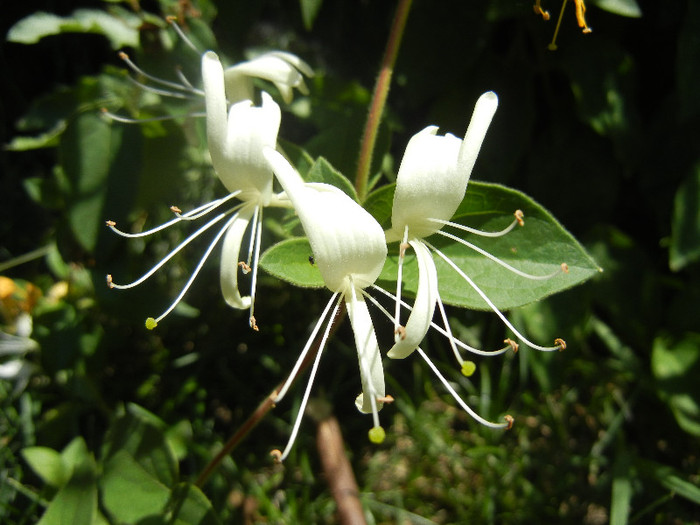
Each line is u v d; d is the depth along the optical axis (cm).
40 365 15
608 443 16
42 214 20
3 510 13
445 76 15
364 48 17
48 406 16
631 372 16
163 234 16
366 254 8
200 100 14
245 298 9
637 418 16
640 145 15
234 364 17
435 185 8
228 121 9
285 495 15
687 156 16
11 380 15
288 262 9
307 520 14
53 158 20
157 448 12
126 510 11
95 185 14
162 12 15
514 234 10
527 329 16
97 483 12
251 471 15
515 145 15
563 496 15
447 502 15
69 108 15
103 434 16
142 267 16
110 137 14
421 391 17
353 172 13
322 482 15
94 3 19
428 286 9
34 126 15
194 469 14
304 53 16
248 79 11
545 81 16
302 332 17
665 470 14
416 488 15
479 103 9
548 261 10
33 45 20
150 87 14
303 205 8
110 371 16
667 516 15
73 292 15
